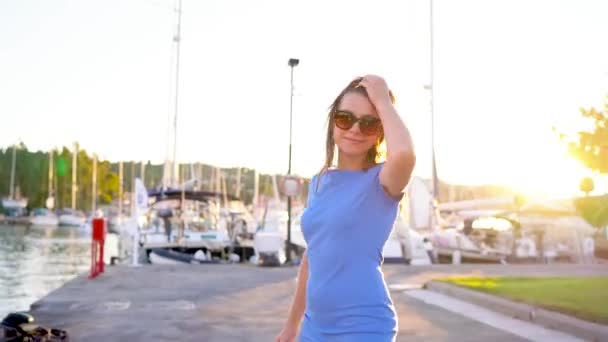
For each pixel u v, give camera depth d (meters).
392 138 1.95
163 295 11.07
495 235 25.83
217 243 23.36
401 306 9.88
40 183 100.25
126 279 13.79
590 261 24.98
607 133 10.88
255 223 29.02
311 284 2.09
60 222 84.00
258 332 7.57
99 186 102.31
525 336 7.30
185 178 49.69
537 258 24.67
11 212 95.25
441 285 11.77
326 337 2.02
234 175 60.28
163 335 7.35
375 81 2.08
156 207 27.62
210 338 7.20
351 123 2.12
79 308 9.49
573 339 7.08
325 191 2.13
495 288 10.81
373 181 2.02
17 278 20.92
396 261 20.72
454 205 33.94
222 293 11.41
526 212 26.12
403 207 2.18
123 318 8.58
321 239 2.06
